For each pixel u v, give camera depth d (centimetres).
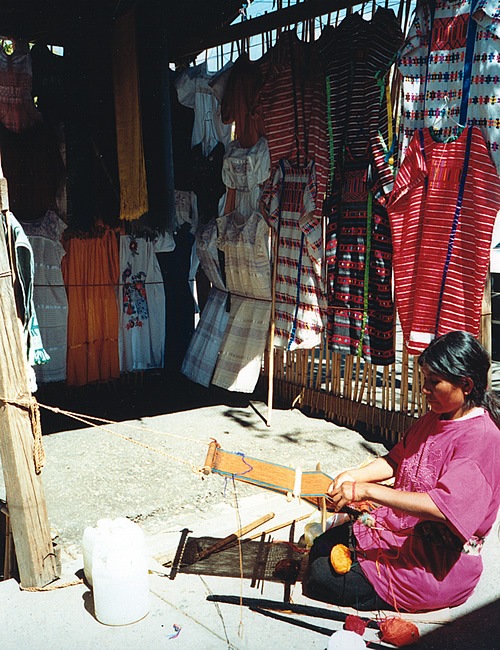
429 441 245
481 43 363
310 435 502
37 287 566
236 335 590
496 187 374
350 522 272
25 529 276
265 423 530
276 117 501
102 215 553
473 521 226
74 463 444
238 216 562
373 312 468
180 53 610
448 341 232
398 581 250
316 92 473
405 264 420
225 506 378
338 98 464
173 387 640
